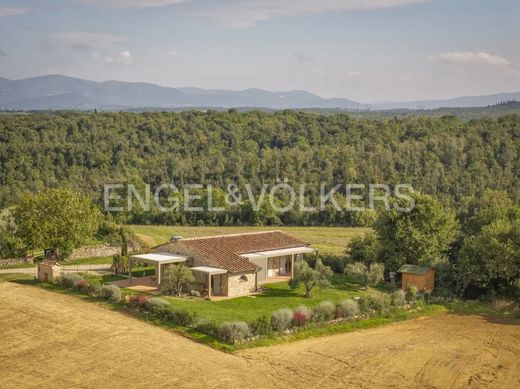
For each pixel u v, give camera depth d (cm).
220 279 5181
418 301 5138
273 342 3997
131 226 10050
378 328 4512
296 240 6309
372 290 5641
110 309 4541
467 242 5856
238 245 5753
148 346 3731
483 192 9769
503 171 10919
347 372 3531
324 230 10100
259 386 3253
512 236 5522
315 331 4266
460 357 3894
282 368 3541
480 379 3531
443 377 3531
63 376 3266
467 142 12088
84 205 6700
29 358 3500
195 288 5194
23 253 6506
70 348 3666
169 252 5597
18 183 10906
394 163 11750
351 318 4591
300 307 4406
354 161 12019
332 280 5909
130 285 5384
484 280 5625
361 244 6400
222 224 10781
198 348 3781
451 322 4775
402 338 4256
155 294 5025
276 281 5750
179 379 3269
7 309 4419
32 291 5050
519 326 4725
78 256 6938
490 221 6306
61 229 6400
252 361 3628
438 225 6097
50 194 6469
